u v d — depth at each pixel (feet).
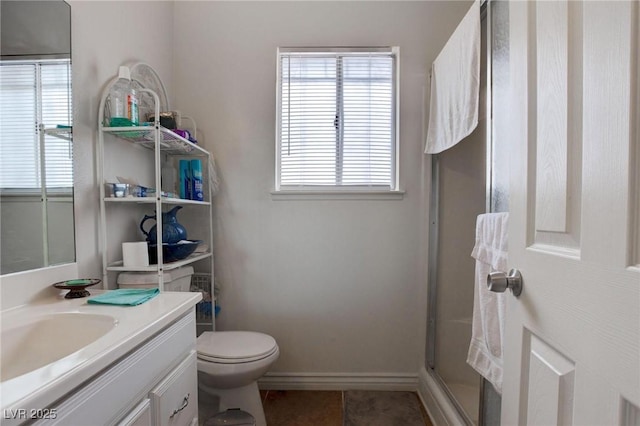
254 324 5.86
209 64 5.76
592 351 1.48
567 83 1.72
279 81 5.90
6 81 2.67
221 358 4.14
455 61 4.44
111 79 4.02
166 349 2.55
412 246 5.80
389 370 5.87
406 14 5.72
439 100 5.07
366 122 5.96
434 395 4.99
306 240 5.82
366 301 5.85
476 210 4.31
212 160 5.56
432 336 5.60
